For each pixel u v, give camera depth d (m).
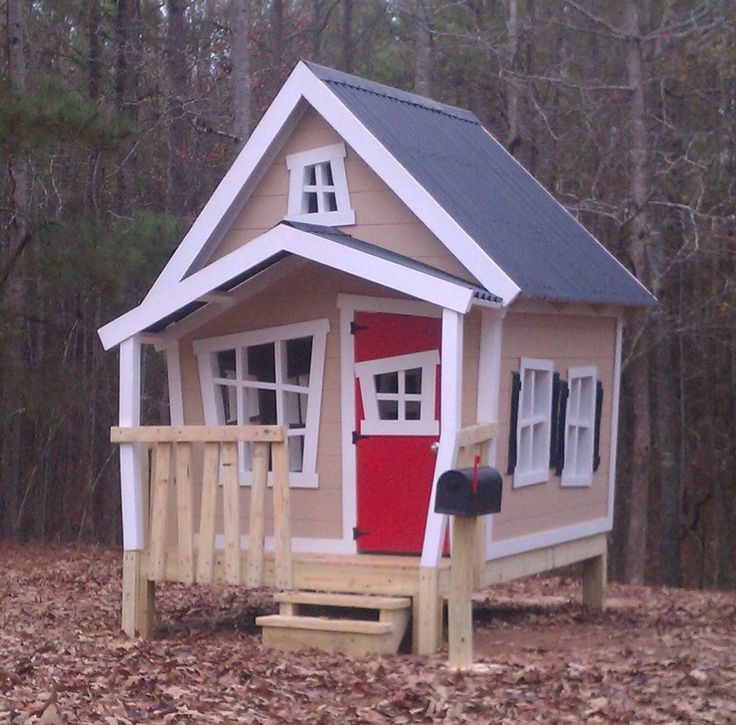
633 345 19.80
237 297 11.22
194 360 11.55
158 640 10.55
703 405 26.47
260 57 30.45
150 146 24.31
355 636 9.59
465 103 26.19
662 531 24.36
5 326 18.09
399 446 10.72
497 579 10.66
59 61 25.28
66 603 12.98
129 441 10.62
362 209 11.13
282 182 11.57
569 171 23.12
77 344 23.12
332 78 11.36
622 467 26.73
